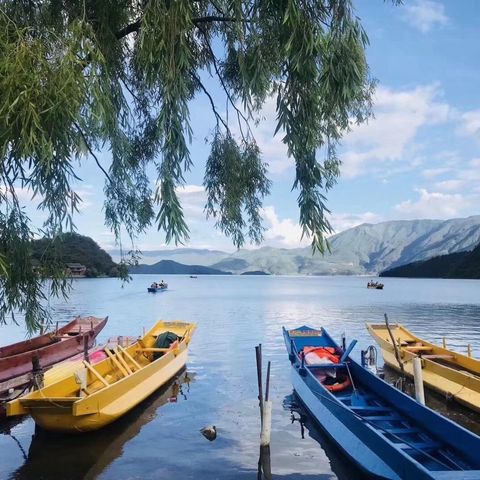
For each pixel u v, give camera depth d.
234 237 7.05
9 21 3.77
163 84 4.61
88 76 4.09
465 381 14.38
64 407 10.59
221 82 6.79
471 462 8.08
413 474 7.23
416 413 9.98
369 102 7.47
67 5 5.11
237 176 6.96
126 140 6.24
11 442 11.28
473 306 60.16
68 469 9.89
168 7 4.55
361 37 4.81
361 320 42.69
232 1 4.97
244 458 10.60
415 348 18.94
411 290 109.69
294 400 15.12
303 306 60.12
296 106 4.76
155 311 50.84
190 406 14.49
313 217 4.61
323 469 10.00
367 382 12.85
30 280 4.90
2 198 4.61
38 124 3.45
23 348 18.62
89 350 19.84
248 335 31.05
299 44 4.53
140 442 11.47
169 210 4.32
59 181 4.86
